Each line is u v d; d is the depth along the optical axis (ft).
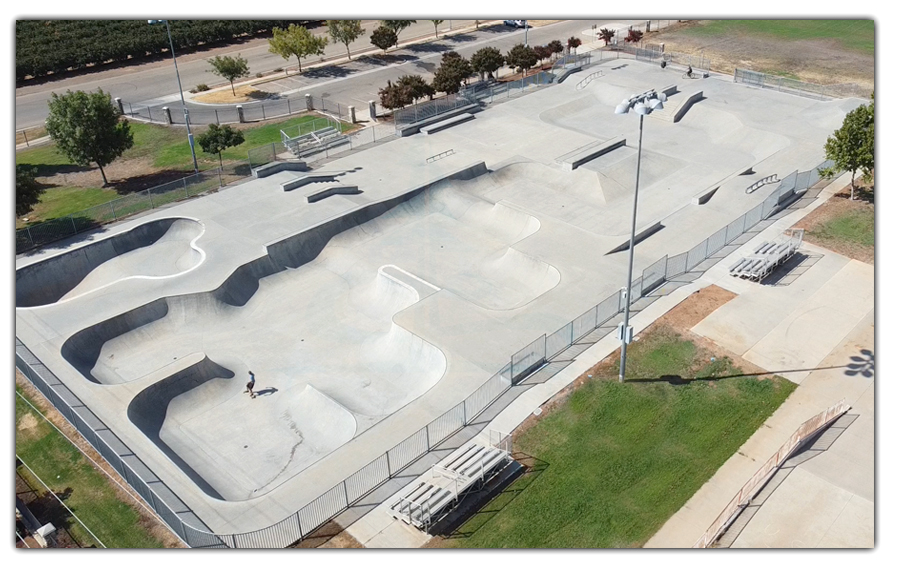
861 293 100.12
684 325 95.14
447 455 76.23
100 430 79.61
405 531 67.97
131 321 100.37
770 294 100.78
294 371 94.73
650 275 101.96
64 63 200.03
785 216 119.85
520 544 66.28
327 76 199.52
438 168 142.51
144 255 120.16
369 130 162.81
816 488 71.20
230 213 125.70
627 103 73.56
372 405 87.45
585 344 92.43
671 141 154.92
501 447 75.92
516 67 193.16
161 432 84.28
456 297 100.94
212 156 152.97
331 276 114.42
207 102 182.19
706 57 209.77
